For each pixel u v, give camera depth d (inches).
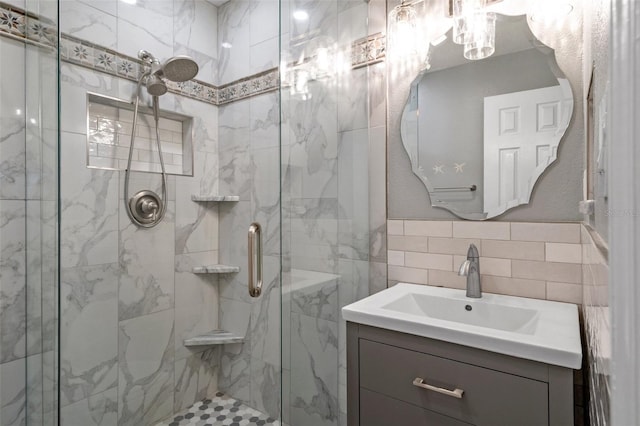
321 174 62.2
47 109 51.2
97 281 67.6
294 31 57.8
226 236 90.4
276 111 81.7
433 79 63.7
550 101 53.2
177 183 82.8
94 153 68.0
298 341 56.8
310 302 59.4
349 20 69.9
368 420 48.8
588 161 38.9
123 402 71.5
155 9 78.9
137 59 75.0
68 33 63.9
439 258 63.1
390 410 46.9
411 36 65.4
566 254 51.7
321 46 63.1
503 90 57.0
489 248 58.1
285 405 53.7
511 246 56.1
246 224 86.9
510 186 56.4
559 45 52.6
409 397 45.3
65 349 62.7
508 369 38.5
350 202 68.6
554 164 53.0
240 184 88.4
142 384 75.0
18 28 56.1
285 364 54.4
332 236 64.4
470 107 60.0
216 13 93.8
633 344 7.2
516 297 55.2
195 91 87.6
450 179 61.9
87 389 65.6
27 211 55.8
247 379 86.8
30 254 55.0
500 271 57.1
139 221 74.9
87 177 66.4
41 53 52.5
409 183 66.5
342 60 67.6
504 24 56.7
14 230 55.8
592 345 28.8
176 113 83.2
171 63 74.3
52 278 50.2
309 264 59.4
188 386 84.7
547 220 53.5
